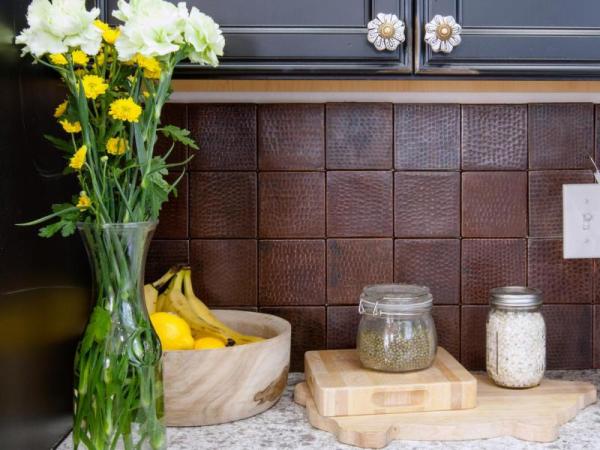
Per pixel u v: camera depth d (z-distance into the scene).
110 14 0.93
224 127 1.21
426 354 1.05
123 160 0.85
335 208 1.22
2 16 0.77
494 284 1.23
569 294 1.24
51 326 0.90
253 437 0.95
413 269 1.23
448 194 1.23
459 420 0.96
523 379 1.08
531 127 1.22
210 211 1.22
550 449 0.91
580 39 0.93
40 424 0.86
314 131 1.21
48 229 0.76
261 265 1.22
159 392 0.81
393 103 1.22
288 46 0.92
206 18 0.80
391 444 0.93
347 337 1.23
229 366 0.97
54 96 0.94
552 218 1.23
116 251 0.77
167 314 1.03
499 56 0.93
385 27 0.90
